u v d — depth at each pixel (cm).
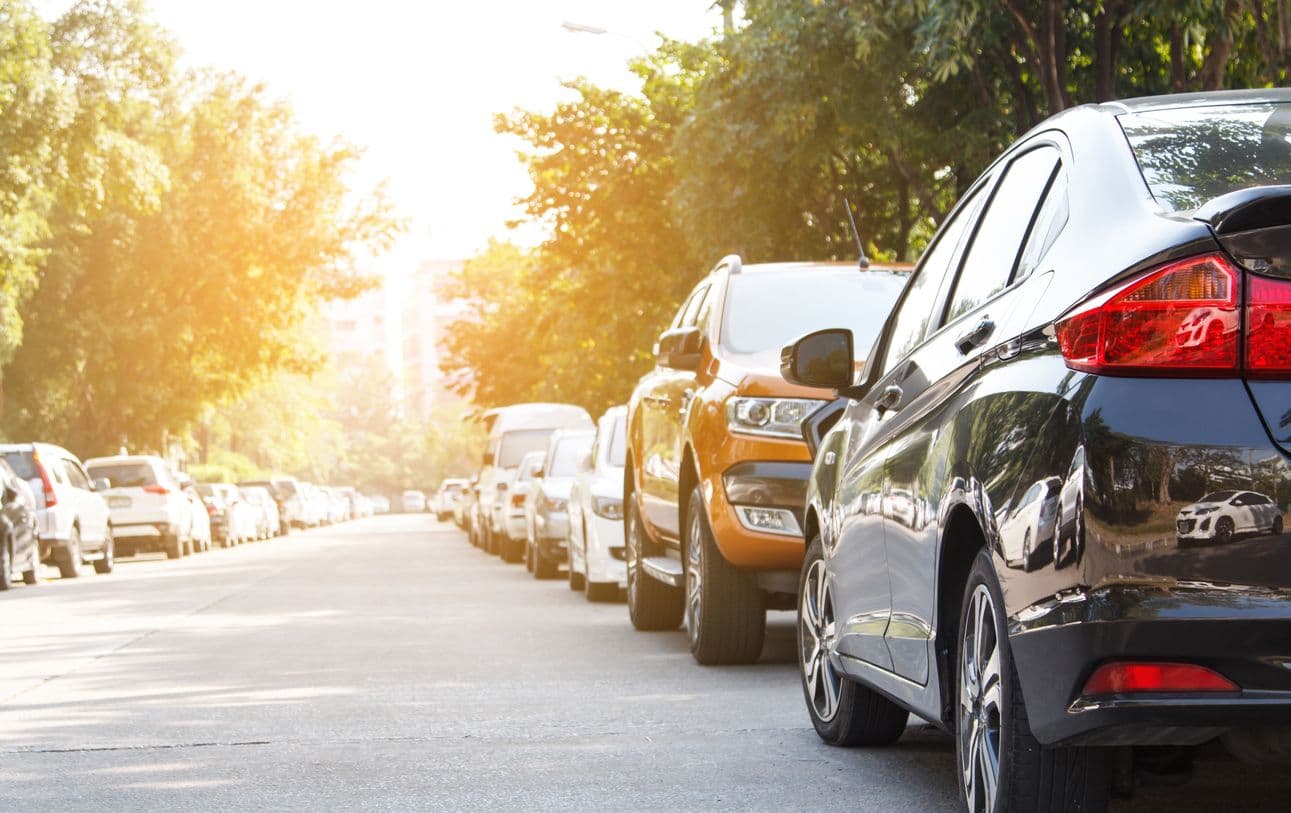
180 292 5350
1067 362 427
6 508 2455
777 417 1047
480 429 13262
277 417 9312
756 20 2339
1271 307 400
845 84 2209
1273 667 392
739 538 1045
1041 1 1806
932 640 544
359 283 5662
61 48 4200
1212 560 395
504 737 827
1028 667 434
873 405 656
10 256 3847
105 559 3050
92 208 4784
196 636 1495
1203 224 409
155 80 4441
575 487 2088
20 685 1124
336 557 3609
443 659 1224
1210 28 1822
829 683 766
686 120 2633
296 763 765
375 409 19112
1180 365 403
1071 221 477
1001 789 467
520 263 6356
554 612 1711
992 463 462
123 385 5309
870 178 2641
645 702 947
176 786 713
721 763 734
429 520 10338
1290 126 484
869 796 651
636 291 3903
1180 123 493
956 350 541
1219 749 512
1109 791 462
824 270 1209
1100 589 402
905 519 571
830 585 728
